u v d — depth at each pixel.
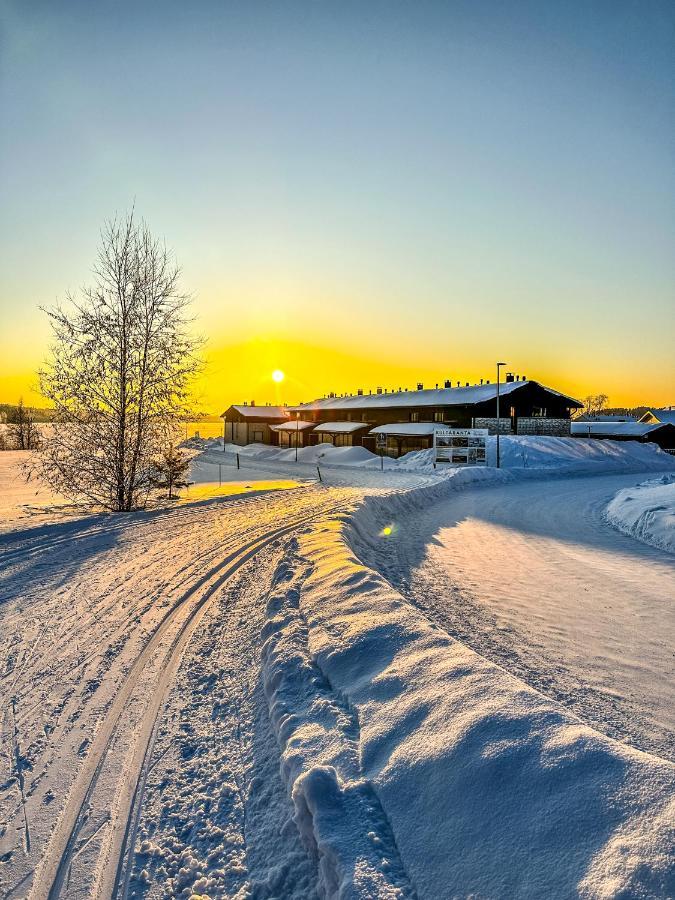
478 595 8.31
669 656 5.91
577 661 5.73
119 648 5.71
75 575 8.66
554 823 2.24
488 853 2.24
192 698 4.62
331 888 2.38
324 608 5.79
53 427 16.73
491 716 2.98
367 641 4.57
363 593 5.93
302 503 18.09
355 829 2.57
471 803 2.49
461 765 2.71
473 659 3.81
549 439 43.62
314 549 8.94
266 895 2.57
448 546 12.38
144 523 13.72
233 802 3.28
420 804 2.62
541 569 10.30
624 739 4.09
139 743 3.93
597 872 1.96
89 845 2.96
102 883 2.70
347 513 13.41
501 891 2.06
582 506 20.53
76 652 5.61
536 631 6.70
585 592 8.61
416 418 50.03
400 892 2.21
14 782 3.49
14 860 2.84
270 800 3.22
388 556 10.83
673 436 53.75
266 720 4.10
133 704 4.51
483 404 45.34
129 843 2.97
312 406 63.09
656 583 9.26
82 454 16.91
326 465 42.94
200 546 10.88
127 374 17.11
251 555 10.05
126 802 3.30
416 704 3.42
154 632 6.18
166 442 19.00
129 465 17.38
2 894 2.61
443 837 2.40
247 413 70.12
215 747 3.89
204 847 2.94
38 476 16.92
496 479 30.67
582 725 2.79
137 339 17.06
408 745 3.05
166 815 3.19
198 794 3.37
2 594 7.62
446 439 39.50
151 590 7.85
